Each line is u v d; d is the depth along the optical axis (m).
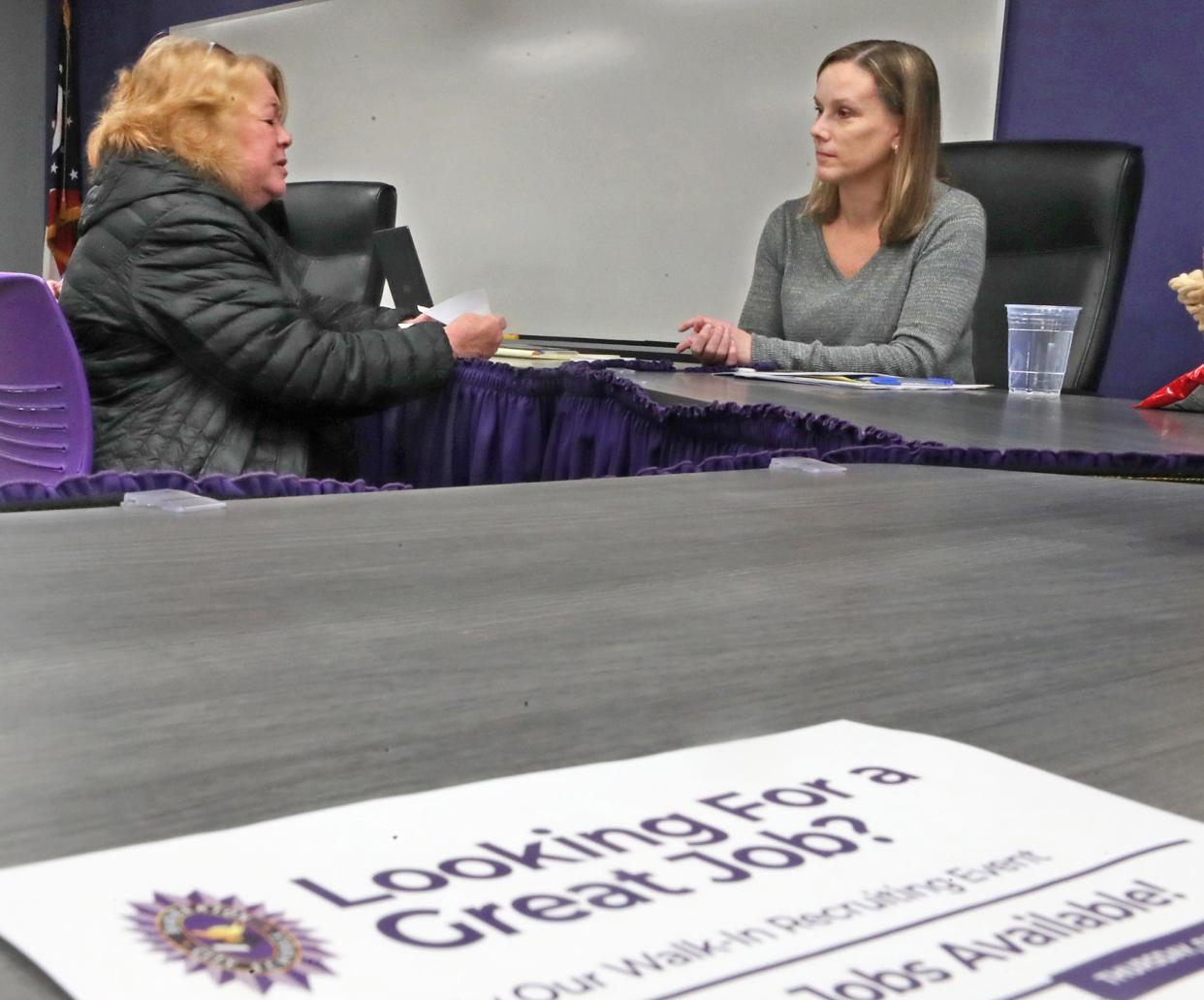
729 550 0.52
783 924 0.18
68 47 5.60
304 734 0.27
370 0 4.57
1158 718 0.30
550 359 2.02
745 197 3.60
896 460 0.90
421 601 0.41
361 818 0.22
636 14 3.79
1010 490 0.73
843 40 3.33
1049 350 1.75
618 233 3.92
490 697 0.30
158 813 0.22
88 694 0.30
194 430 1.62
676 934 0.18
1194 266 2.83
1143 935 0.18
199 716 0.28
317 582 0.43
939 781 0.24
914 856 0.21
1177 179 2.84
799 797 0.23
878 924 0.18
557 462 1.56
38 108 5.86
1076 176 2.28
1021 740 0.28
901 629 0.39
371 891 0.19
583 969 0.17
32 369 1.56
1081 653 0.37
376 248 2.31
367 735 0.27
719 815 0.22
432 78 4.42
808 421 1.07
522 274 4.22
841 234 2.25
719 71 3.61
